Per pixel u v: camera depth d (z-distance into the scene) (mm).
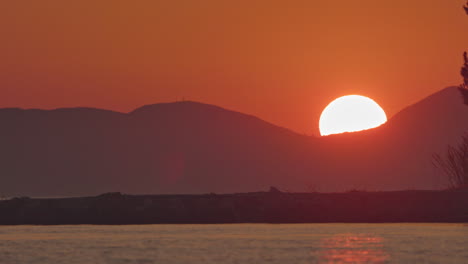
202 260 89188
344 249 97562
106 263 87812
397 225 134750
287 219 148625
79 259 90688
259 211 151500
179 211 151125
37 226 140750
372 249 97375
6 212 150625
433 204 150625
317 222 146875
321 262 87500
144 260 89688
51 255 93938
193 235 116688
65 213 150875
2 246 102688
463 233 116438
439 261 87750
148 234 119062
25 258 91688
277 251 95938
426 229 124500
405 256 91438
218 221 149250
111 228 133125
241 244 103500
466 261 87625
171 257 91625
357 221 146750
